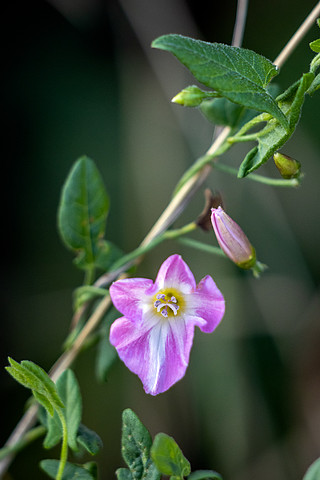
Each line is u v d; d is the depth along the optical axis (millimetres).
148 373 311
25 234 541
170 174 530
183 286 313
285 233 532
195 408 500
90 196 355
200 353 510
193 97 302
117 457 488
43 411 330
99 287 359
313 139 535
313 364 516
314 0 535
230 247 321
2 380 508
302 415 511
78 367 503
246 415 499
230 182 523
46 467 310
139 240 524
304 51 530
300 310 526
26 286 531
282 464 495
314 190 535
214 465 492
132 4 533
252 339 516
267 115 305
